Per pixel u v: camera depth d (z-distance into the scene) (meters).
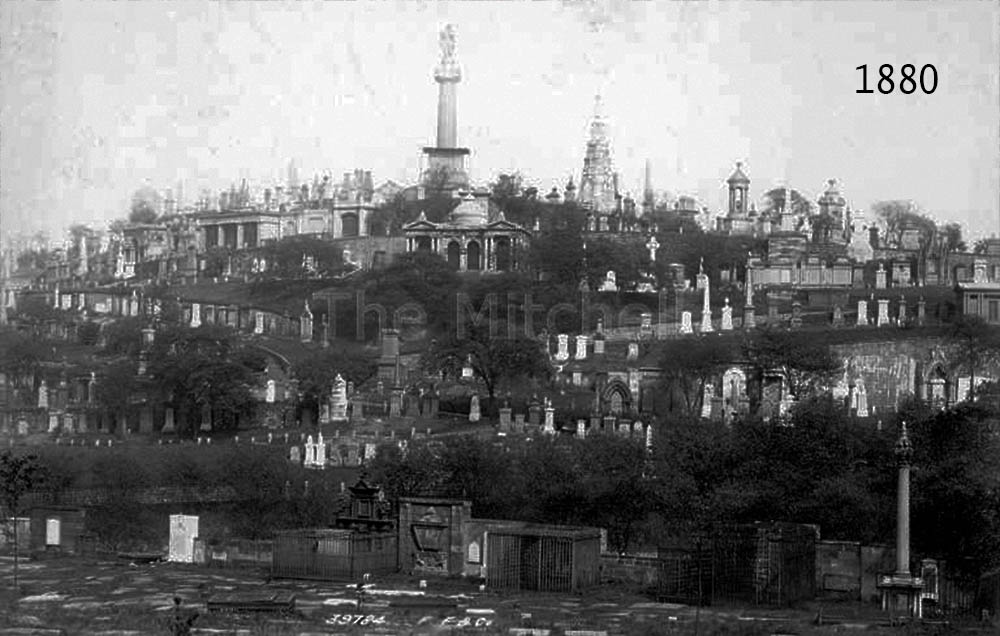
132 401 190.25
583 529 98.25
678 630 78.75
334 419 183.62
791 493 107.62
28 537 116.75
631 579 97.06
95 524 121.69
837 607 88.69
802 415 116.38
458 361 191.88
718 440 116.38
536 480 117.69
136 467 134.25
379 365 196.38
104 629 78.12
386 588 94.00
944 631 80.56
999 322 194.50
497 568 96.44
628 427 160.75
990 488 96.69
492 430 168.12
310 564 99.62
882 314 196.25
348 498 118.50
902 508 87.88
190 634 75.62
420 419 179.00
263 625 78.81
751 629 79.38
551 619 82.00
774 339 172.12
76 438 180.00
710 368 174.00
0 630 77.50
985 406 114.62
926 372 171.88
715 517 103.31
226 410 185.75
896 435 110.00
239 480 129.75
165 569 103.06
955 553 94.75
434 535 102.19
